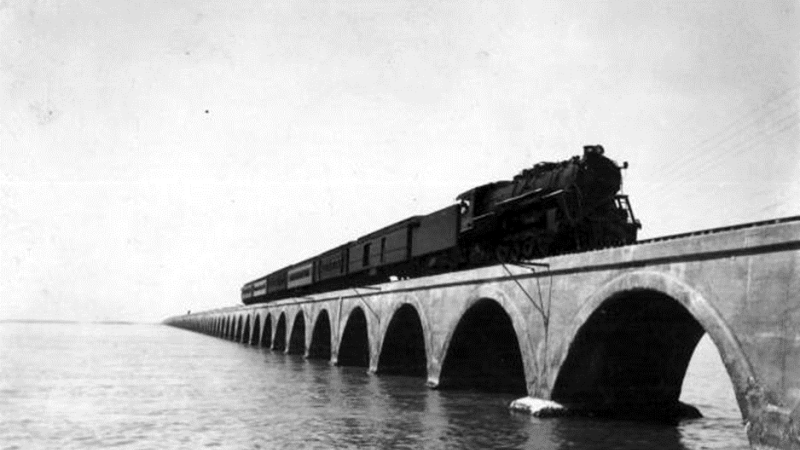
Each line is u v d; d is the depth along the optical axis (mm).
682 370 19078
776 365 11141
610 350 17625
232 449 14461
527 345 18969
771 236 11367
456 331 23406
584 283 16516
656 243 14047
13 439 15617
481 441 15078
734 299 12086
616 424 17031
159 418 18547
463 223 26984
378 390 25125
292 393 24266
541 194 22219
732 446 15016
